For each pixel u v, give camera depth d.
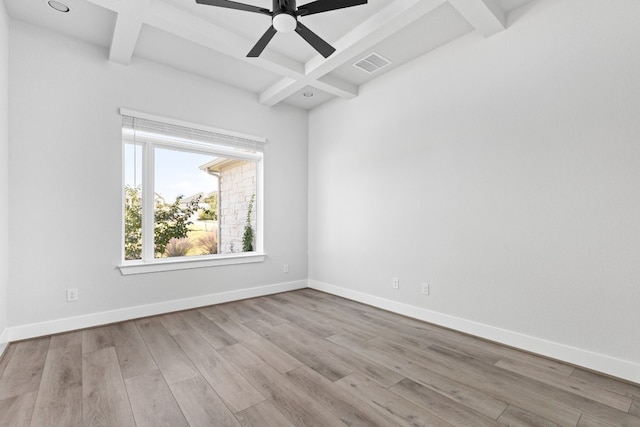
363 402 1.72
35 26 2.59
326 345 2.48
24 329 2.52
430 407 1.67
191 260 3.42
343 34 2.71
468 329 2.71
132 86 3.05
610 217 2.00
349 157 3.88
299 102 4.24
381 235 3.48
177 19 2.38
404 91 3.24
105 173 2.89
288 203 4.31
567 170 2.17
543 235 2.28
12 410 1.63
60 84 2.69
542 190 2.29
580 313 2.12
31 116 2.55
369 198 3.62
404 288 3.24
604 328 2.02
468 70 2.71
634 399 1.74
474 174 2.68
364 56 3.09
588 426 1.53
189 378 1.96
